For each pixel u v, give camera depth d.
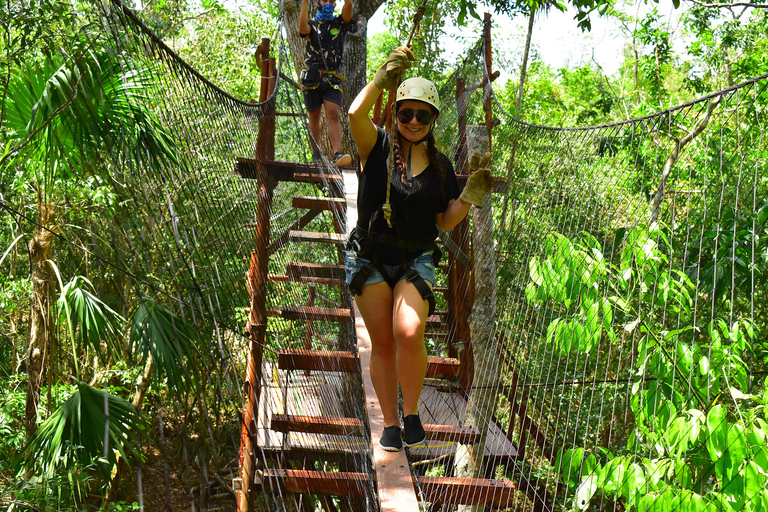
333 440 3.39
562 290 3.24
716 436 2.39
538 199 4.03
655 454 3.02
